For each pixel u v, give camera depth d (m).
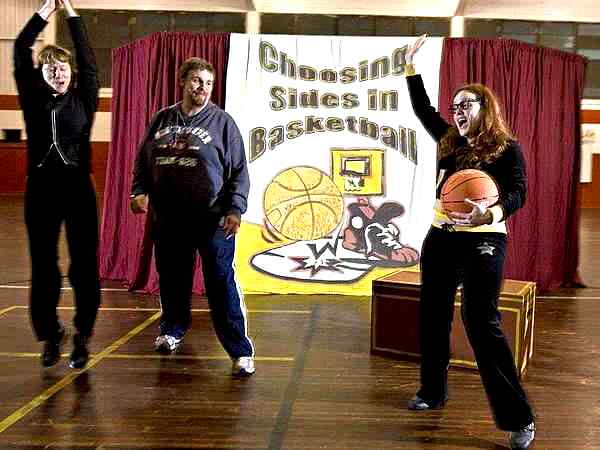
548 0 16.22
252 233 6.16
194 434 3.04
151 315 5.35
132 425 3.13
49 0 3.58
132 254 6.45
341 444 2.96
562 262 6.71
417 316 4.13
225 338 3.90
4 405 3.36
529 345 4.18
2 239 9.56
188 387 3.67
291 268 6.15
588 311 5.70
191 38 6.18
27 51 3.59
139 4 16.53
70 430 3.06
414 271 4.67
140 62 6.43
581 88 6.68
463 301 3.00
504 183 2.96
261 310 5.52
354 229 6.16
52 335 3.85
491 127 3.00
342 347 4.50
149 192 4.02
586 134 16.30
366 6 16.39
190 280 4.25
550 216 6.51
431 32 16.42
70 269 3.79
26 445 2.90
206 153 3.79
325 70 6.18
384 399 3.53
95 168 16.78
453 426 3.18
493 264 2.95
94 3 16.53
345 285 6.11
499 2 16.23
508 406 2.89
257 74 6.16
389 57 6.17
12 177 17.34
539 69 6.35
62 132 3.58
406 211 6.14
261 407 3.39
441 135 3.29
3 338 4.61
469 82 6.18
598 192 16.45
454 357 4.09
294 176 6.17
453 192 3.01
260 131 6.16
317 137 6.18
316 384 3.75
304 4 16.41
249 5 16.42
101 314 5.37
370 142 6.17
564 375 3.99
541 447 2.94
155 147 3.87
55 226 3.71
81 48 3.62
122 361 4.13
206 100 3.87
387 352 4.27
